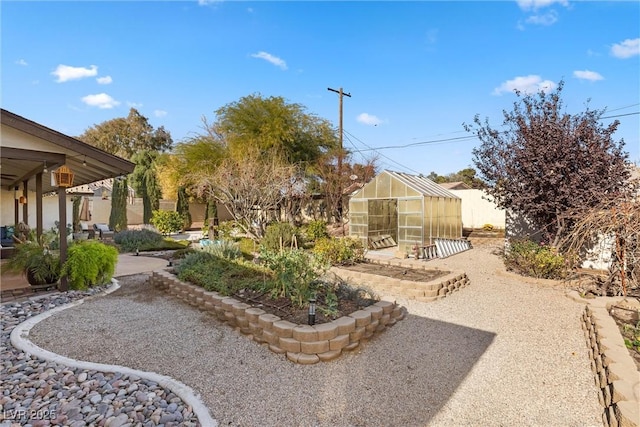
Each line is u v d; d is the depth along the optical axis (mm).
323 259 6566
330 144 19875
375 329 4445
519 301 6035
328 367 3559
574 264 7379
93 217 22031
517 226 10430
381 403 2941
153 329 4496
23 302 5465
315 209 20781
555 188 7891
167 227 18797
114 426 2516
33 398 2898
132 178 22281
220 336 4289
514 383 3295
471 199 18625
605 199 5914
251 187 13297
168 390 3025
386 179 12234
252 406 2850
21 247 6531
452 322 4973
